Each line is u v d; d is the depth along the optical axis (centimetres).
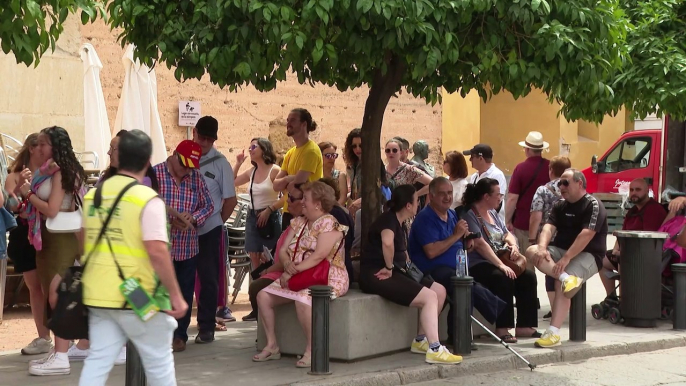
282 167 1030
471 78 891
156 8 761
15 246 841
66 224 770
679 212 1093
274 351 826
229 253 1170
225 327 998
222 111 1947
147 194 522
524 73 796
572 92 880
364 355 820
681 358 921
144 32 786
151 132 1400
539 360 876
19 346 902
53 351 808
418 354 854
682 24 1111
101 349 527
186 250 862
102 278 519
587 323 1079
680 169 1295
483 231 943
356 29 754
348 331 805
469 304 855
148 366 534
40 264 785
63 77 1507
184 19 761
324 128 2103
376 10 710
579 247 917
